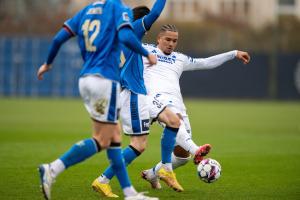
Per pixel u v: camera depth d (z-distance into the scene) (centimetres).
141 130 2725
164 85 2900
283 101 12012
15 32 14512
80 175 3228
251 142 4994
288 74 12062
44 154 4094
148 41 13900
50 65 2356
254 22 17438
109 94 2231
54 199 2594
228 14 16375
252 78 12038
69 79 12162
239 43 15112
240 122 7156
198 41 14888
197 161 2747
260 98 12062
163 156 2702
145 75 2948
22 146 4547
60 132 5653
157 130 6200
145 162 3781
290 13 18312
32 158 3878
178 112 2844
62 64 12150
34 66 12200
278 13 18300
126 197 2305
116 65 2256
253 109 9544
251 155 4138
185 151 2895
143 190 2845
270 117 8006
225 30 15312
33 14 14750
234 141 5072
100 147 2272
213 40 14925
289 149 4512
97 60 2241
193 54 12162
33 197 2617
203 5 18312
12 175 3192
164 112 2725
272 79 12050
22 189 2802
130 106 2716
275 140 5162
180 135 2788
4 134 5409
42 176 2223
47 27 14575
